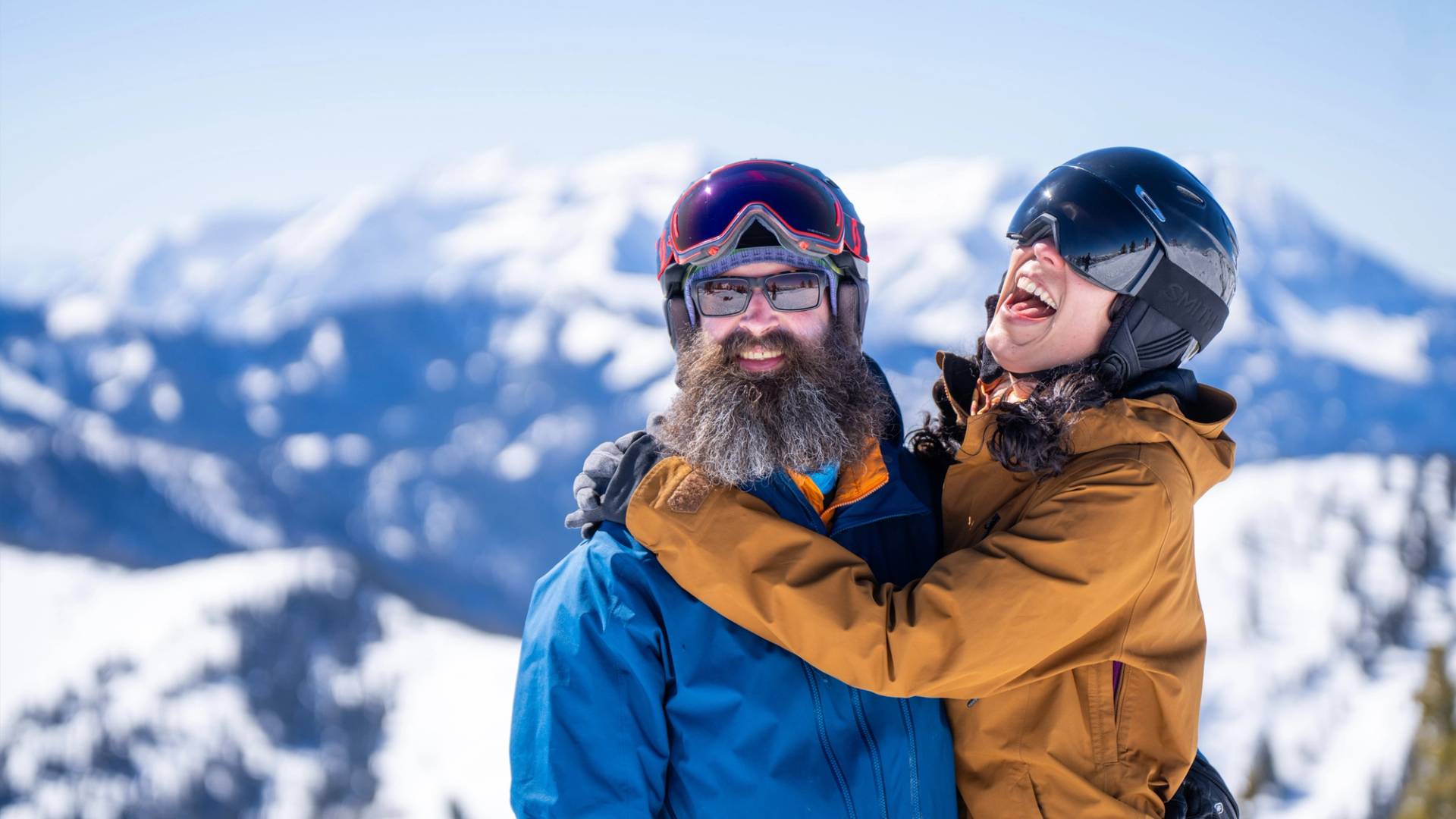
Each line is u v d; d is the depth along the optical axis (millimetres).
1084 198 2135
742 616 1990
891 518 2213
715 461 2043
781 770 1991
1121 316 2137
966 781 2145
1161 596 2051
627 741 1982
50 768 56812
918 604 1972
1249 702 59219
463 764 57062
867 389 2215
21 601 75188
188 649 66562
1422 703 18078
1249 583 73625
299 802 53969
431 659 68312
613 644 2006
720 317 2150
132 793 54125
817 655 1959
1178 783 2086
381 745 59062
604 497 2100
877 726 2033
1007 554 1989
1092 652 2035
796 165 2260
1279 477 89375
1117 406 2062
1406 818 17438
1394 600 69812
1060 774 2053
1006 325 2217
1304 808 47094
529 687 2057
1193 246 2125
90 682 63406
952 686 1974
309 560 77000
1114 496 1985
